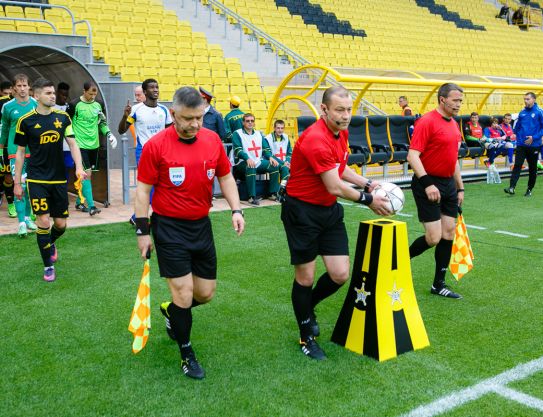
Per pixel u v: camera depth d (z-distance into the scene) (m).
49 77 9.07
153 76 12.84
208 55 14.90
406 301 3.61
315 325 3.83
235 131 8.70
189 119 2.98
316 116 9.65
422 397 3.00
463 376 3.25
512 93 13.84
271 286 4.85
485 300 4.54
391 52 20.72
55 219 4.99
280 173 8.93
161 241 3.16
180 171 3.08
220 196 9.03
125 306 4.31
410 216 7.90
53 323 3.97
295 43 18.11
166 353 3.54
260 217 7.64
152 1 17.09
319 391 3.06
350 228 7.14
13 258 5.50
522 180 11.75
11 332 3.80
